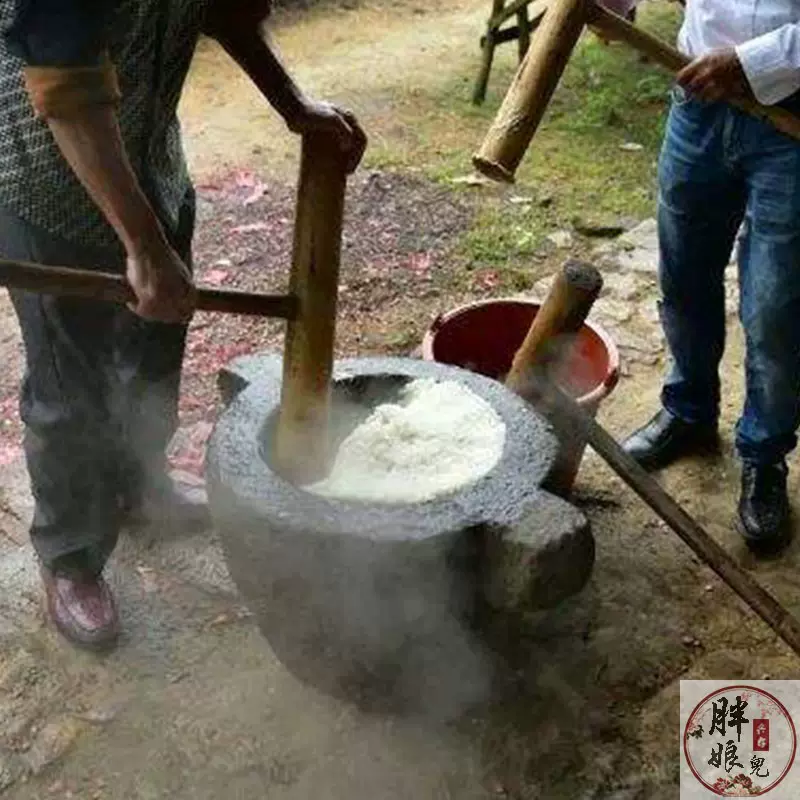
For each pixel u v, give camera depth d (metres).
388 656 2.12
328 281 1.90
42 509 2.41
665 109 4.79
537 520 1.89
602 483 2.93
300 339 1.93
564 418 2.32
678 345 2.83
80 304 2.12
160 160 2.06
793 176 2.31
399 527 1.89
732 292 3.64
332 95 4.89
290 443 2.02
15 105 1.88
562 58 2.18
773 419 2.65
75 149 1.64
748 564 2.73
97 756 2.29
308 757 2.28
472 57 5.28
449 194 4.17
